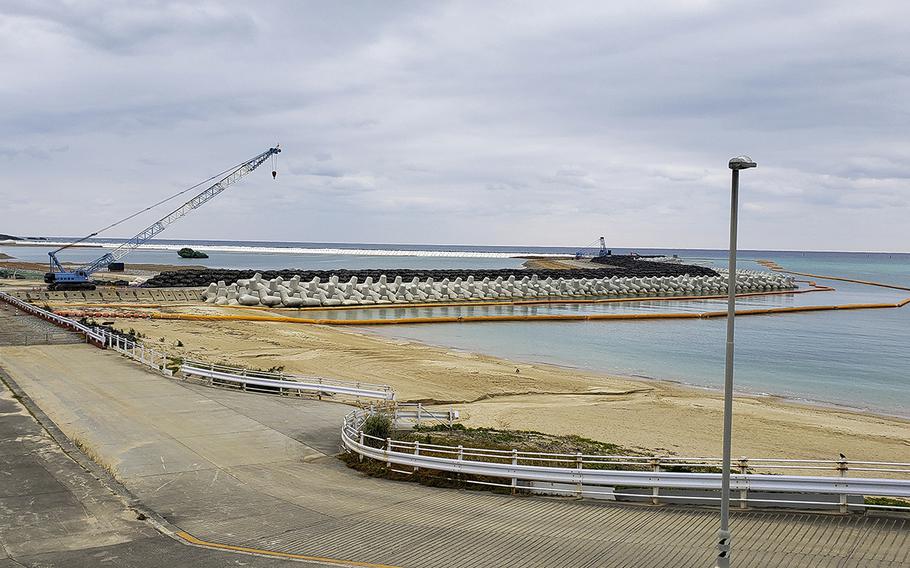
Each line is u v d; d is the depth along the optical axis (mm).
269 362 46188
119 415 27641
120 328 57281
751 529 15938
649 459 22797
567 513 17656
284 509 17969
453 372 46219
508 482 20500
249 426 27109
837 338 71562
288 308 87062
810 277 193250
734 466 21750
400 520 17094
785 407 39844
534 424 32688
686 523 16609
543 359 55719
